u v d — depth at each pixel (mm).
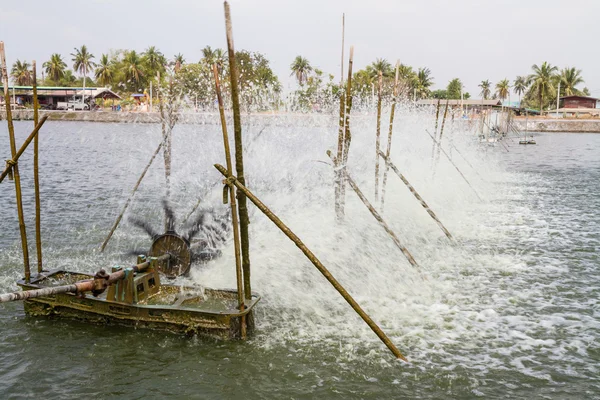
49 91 99312
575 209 23734
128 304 10359
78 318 10836
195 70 39969
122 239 17438
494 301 12422
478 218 21484
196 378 8883
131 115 89062
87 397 8383
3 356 9531
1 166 36719
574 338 10500
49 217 20672
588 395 8492
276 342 10109
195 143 42594
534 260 15680
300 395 8430
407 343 10180
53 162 39344
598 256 16125
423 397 8406
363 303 12188
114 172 34156
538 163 45406
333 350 9844
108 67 109250
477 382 8836
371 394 8469
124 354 9586
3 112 88812
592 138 89625
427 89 107062
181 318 10125
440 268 14898
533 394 8516
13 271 13906
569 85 138375
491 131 77875
